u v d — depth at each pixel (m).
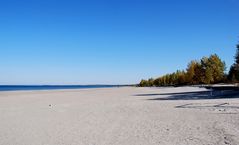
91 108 23.08
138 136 10.79
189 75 97.25
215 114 16.14
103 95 48.19
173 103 25.20
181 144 9.18
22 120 16.53
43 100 35.94
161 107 21.83
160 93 49.84
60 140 10.54
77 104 27.97
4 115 19.31
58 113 19.88
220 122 13.09
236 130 10.92
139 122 14.39
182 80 105.06
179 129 11.90
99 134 11.48
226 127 11.66
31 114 19.62
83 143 9.92
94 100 33.94
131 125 13.52
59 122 15.31
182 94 42.31
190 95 38.78
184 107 21.14
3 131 12.84
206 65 86.06
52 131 12.51
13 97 44.59
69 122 15.21
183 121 14.09
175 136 10.47
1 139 11.02
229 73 84.38
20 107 25.66
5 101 34.91
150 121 14.59
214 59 85.62
